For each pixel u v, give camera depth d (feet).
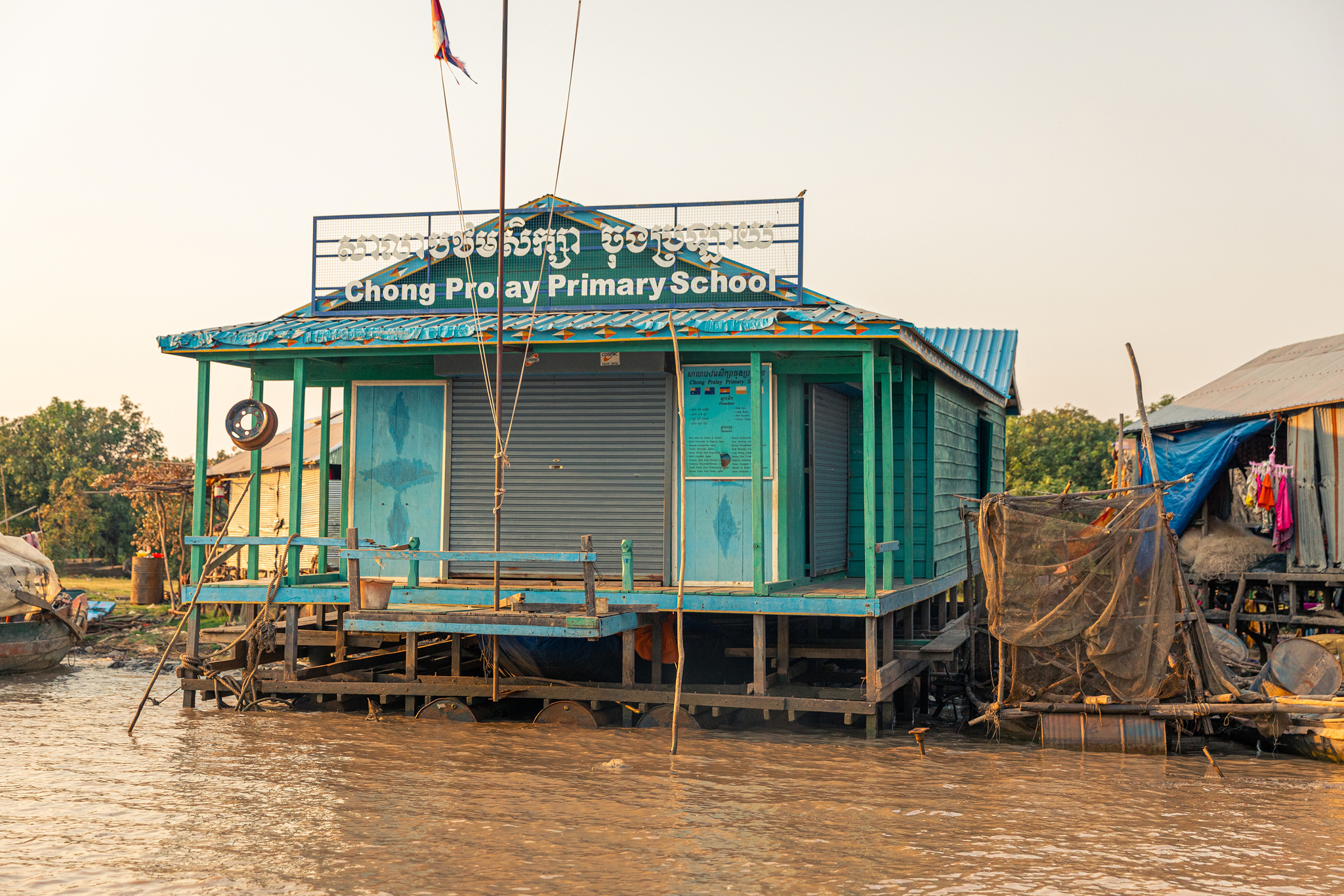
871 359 41.75
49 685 60.75
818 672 51.85
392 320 49.32
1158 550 41.22
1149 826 31.19
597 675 47.83
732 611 42.91
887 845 29.25
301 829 30.58
